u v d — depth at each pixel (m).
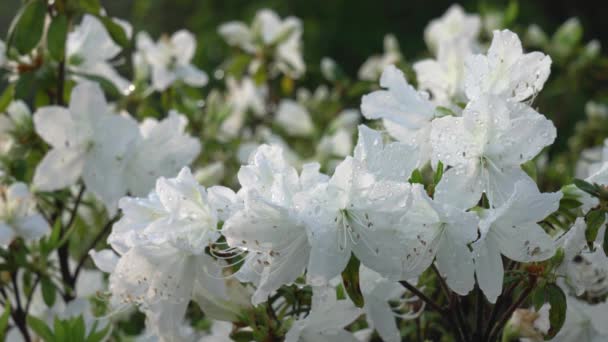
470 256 0.93
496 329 1.00
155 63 1.43
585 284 1.05
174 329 0.98
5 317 1.09
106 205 1.19
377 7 3.36
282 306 1.05
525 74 0.97
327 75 1.79
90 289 1.27
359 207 0.92
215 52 2.83
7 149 1.24
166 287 0.96
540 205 0.92
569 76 1.75
